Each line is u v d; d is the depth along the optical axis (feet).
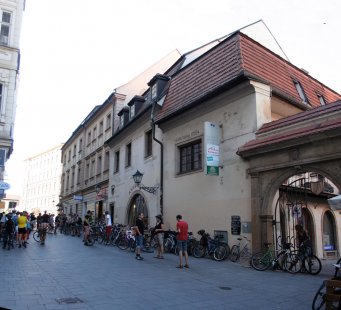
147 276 31.19
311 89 59.47
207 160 45.11
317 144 34.60
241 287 27.68
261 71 47.47
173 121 56.70
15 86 67.87
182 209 52.85
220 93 46.55
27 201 256.93
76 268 34.19
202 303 22.38
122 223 74.18
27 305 20.26
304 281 30.55
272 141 38.14
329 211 63.87
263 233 38.83
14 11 70.13
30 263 36.37
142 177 66.74
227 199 44.45
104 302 21.58
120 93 91.09
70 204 128.36
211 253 43.55
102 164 95.40
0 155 64.08
